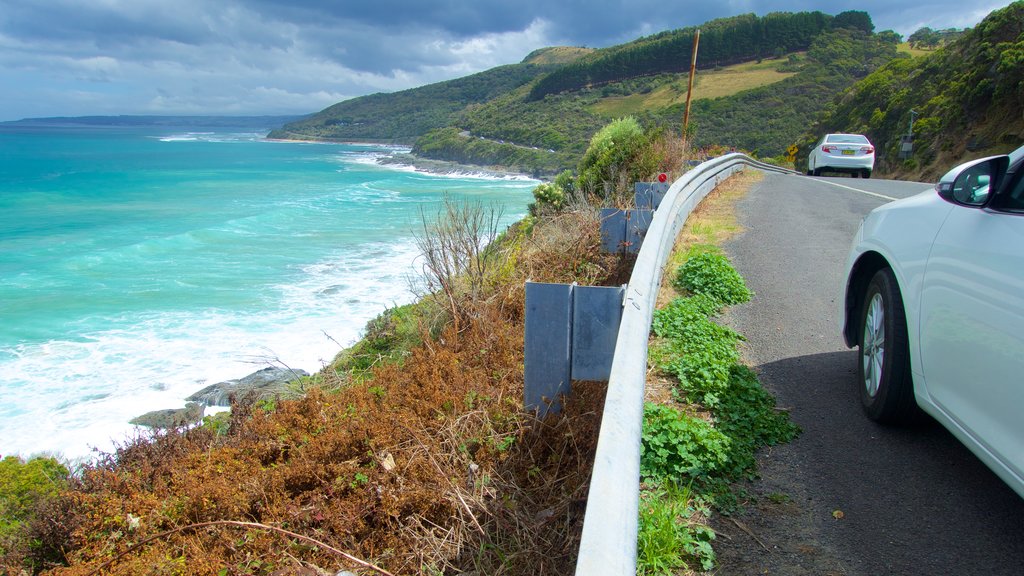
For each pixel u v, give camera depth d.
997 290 2.65
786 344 5.33
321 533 3.65
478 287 7.33
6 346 16.73
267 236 33.22
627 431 2.39
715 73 168.88
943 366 3.04
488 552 3.36
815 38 161.62
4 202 51.25
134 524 4.12
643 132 17.84
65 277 24.83
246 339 16.50
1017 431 2.44
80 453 11.13
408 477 3.98
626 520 1.95
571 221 9.04
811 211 12.34
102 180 73.56
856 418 3.96
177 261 27.30
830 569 2.67
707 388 4.32
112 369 14.93
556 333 4.09
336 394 5.96
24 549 4.30
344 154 191.62
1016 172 2.88
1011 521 2.90
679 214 9.20
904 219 3.73
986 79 44.53
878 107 61.75
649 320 3.75
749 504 3.15
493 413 4.55
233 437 5.36
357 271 23.89
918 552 2.74
